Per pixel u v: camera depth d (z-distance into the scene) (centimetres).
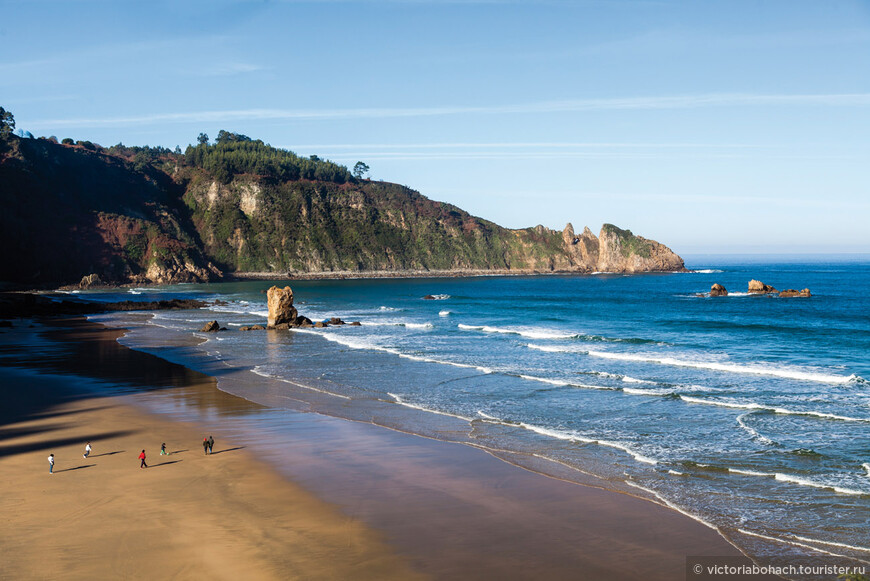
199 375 4094
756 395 3275
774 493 1933
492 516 1788
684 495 1930
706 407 3034
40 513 1788
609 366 4288
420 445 2492
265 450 2434
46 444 2517
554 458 2306
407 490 1994
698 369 4116
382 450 2430
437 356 4819
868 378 3722
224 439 2592
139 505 1855
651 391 3384
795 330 6234
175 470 2181
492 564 1502
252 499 1912
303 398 3384
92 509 1822
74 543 1594
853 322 6969
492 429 2714
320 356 4869
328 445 2500
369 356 4844
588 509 1831
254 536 1648
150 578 1416
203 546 1583
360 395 3444
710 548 1580
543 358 4681
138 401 3325
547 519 1764
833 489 1947
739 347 5150
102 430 2736
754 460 2236
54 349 5378
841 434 2528
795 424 2694
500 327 7069
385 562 1508
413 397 3378
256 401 3316
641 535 1658
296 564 1495
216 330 6838
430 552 1564
